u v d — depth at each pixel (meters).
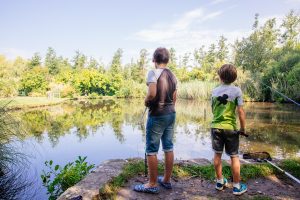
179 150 8.30
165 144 3.49
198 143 9.25
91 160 7.75
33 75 45.59
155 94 3.20
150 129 3.30
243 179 3.88
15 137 6.71
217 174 3.52
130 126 14.00
